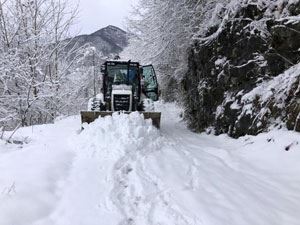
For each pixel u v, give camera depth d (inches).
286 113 316.8
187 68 583.8
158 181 247.4
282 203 213.8
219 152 327.3
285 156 281.3
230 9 410.0
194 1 540.7
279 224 189.9
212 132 430.3
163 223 193.3
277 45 349.1
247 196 220.8
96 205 209.6
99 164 279.9
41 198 210.5
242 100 372.5
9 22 592.4
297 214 200.4
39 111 611.8
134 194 229.1
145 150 319.9
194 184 243.4
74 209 203.5
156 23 601.9
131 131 337.1
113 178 249.3
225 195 221.8
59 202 212.7
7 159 275.3
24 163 265.0
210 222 187.5
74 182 242.1
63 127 442.3
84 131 362.3
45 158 280.1
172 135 425.7
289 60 339.9
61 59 680.4
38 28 631.8
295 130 300.2
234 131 378.0
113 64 471.8
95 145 318.0
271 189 235.8
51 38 647.1
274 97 332.2
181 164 284.0
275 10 367.2
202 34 480.4
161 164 282.4
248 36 387.2
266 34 369.4
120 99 430.3
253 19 388.2
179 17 550.6
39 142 351.3
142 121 379.6
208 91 452.4
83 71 741.3
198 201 212.1
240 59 396.8
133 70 468.1
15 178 233.3
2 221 181.2
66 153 305.1
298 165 262.7
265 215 197.6
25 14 610.2
